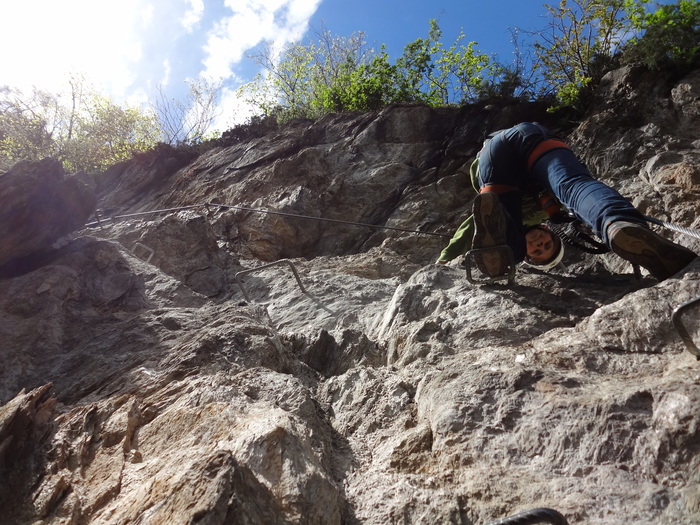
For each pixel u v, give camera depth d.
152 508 1.82
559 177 3.46
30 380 3.29
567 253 5.52
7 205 4.28
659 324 2.54
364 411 2.79
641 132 8.34
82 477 2.22
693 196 5.36
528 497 1.91
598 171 8.26
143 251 6.44
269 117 13.46
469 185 9.88
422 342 3.33
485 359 2.85
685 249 2.87
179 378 2.99
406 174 10.35
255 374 2.95
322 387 3.21
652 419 1.96
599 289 3.64
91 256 4.77
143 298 4.49
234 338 3.37
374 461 2.40
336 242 9.70
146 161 13.79
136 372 3.07
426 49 12.87
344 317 4.96
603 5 10.02
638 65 9.16
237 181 11.05
